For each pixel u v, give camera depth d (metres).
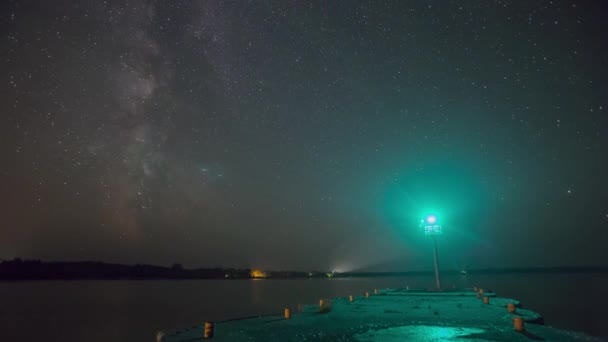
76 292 104.88
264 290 107.75
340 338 17.58
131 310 58.12
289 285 143.50
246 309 56.03
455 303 31.38
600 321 39.34
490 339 17.00
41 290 113.38
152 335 36.78
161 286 142.88
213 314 50.91
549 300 62.91
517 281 144.75
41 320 47.94
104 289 119.69
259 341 17.00
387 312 26.50
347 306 30.61
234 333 18.86
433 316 24.16
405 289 48.12
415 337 17.66
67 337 36.31
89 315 52.47
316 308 29.41
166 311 55.84
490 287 99.06
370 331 19.23
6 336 36.78
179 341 17.22
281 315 25.59
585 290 88.56
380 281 176.38
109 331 39.09
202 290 113.62
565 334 18.02
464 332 18.69
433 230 42.06
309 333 18.83
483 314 24.72
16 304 70.62
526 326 20.30
